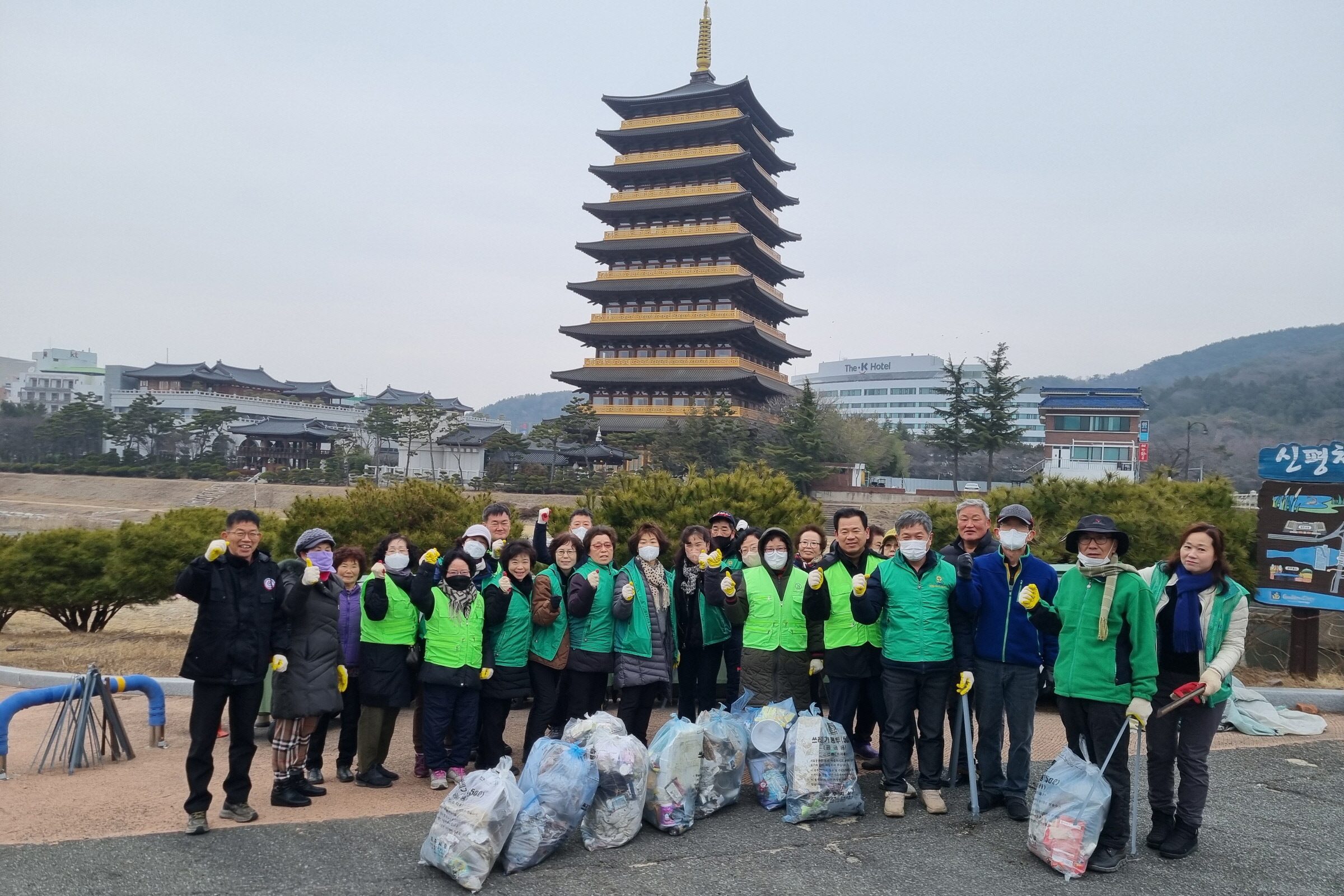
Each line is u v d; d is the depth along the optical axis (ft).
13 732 29.22
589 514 28.63
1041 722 30.76
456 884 17.13
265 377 396.57
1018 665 21.48
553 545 24.70
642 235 227.20
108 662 42.39
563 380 223.30
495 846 17.33
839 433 226.58
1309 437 452.76
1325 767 25.43
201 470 262.88
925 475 305.94
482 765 24.36
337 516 42.86
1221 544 20.01
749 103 234.17
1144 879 17.99
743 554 25.13
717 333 209.46
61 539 57.36
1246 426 484.74
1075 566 20.13
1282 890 17.54
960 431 214.90
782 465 189.98
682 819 20.33
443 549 41.96
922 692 22.13
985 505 23.38
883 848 19.47
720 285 210.79
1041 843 18.60
